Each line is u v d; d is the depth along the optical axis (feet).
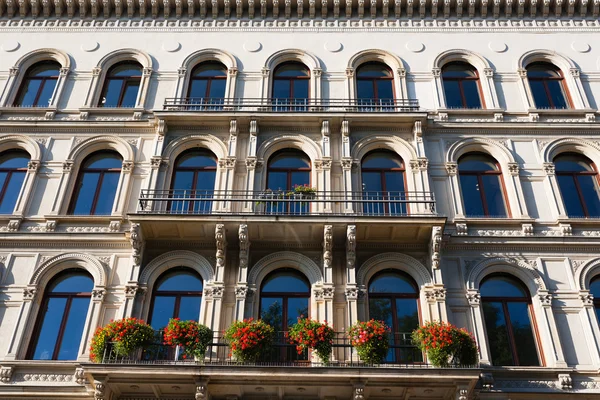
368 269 62.95
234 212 62.64
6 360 57.72
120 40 83.66
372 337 54.65
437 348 53.98
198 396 52.13
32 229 66.69
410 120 72.54
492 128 74.08
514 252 64.85
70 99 78.23
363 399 52.95
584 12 85.30
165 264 63.26
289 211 64.28
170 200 65.62
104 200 70.23
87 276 64.64
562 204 68.54
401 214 65.26
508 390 55.98
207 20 85.46
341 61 81.35
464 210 68.74
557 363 57.72
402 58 81.76
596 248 64.95
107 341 54.95
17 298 62.18
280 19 85.51
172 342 54.60
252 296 60.95
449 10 85.30
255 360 54.39
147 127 74.43
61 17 85.56
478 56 81.56
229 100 77.00
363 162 72.33
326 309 59.82
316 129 73.26
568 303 61.77
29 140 73.36
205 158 72.79
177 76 80.02
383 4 85.20
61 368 57.82
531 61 82.17
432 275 61.67
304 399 55.26
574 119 76.33
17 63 81.30
